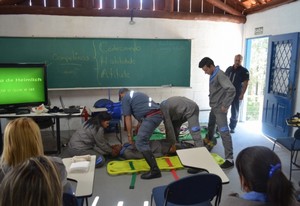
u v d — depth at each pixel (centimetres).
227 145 374
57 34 518
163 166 363
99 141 379
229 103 366
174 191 181
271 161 105
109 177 341
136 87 553
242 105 610
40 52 508
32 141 161
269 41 496
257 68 614
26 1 509
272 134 494
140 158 390
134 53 541
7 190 72
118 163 375
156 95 576
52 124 447
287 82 454
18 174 74
